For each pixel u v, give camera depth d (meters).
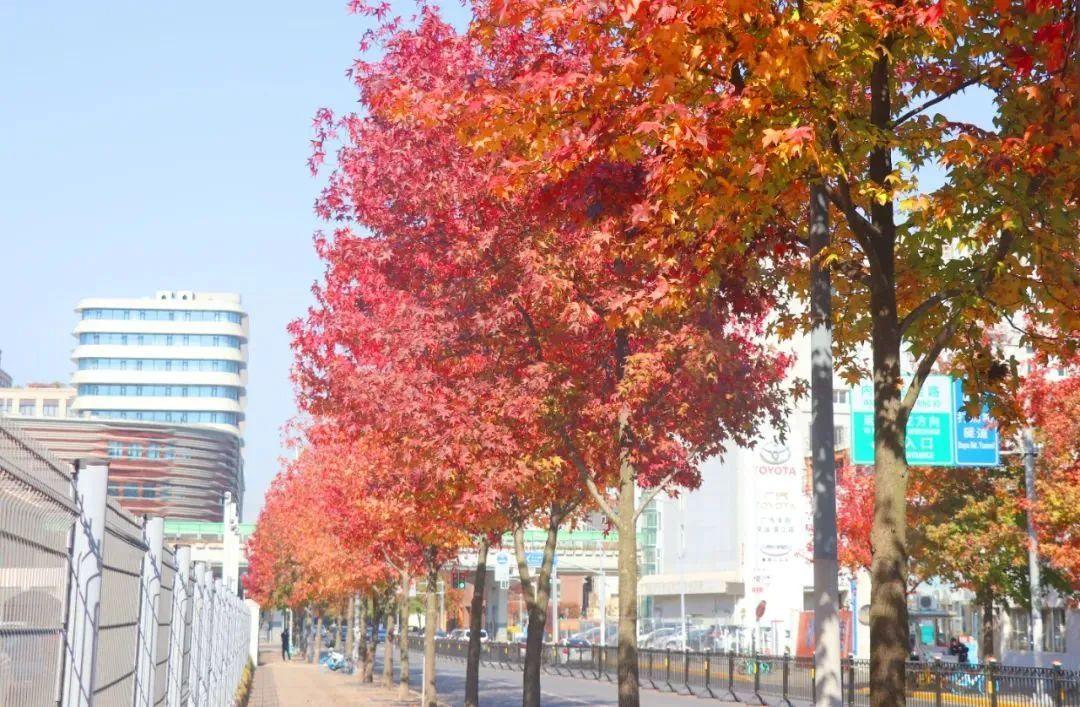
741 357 18.78
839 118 11.16
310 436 36.44
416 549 34.72
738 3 9.60
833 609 12.13
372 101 17.97
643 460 19.41
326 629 142.62
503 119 11.65
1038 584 37.09
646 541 133.00
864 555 46.19
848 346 14.59
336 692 49.16
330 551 52.44
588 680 58.88
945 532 41.59
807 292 14.40
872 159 12.30
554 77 11.07
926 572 44.09
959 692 27.84
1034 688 25.47
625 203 11.60
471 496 18.98
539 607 22.81
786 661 37.03
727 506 90.69
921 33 11.34
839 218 13.85
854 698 32.12
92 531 6.45
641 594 108.81
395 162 18.09
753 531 71.81
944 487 42.56
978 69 12.30
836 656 12.06
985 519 41.22
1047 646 56.97
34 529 5.27
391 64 17.94
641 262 16.53
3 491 4.64
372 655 57.12
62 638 5.98
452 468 18.94
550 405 18.11
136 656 8.98
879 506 11.84
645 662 50.41
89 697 6.35
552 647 68.00
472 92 12.52
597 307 17.28
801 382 19.23
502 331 18.47
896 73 12.79
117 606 7.86
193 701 16.38
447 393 18.83
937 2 9.93
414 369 19.36
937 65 12.73
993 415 13.87
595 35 10.81
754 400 18.95
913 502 43.59
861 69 11.20
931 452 31.61
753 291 14.22
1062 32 6.69
